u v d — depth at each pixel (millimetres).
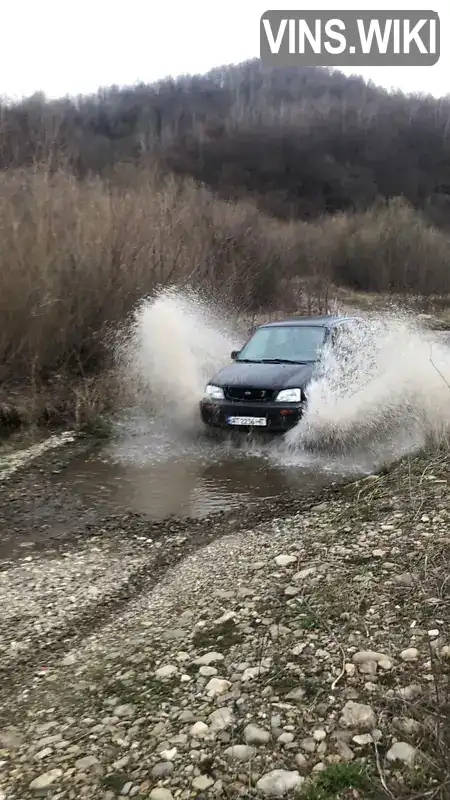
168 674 3021
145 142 61438
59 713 2822
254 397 7176
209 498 5625
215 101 100375
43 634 3500
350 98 104562
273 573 3979
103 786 2361
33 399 9008
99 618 3666
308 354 8031
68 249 10609
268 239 20859
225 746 2514
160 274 12125
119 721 2723
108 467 6691
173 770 2408
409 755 2350
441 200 70938
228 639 3277
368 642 3105
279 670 2967
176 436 7871
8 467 6746
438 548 3986
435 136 86500
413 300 29328
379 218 39344
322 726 2572
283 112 95062
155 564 4367
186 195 18609
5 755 2580
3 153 14070
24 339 9703
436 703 2570
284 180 70188
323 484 5855
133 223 12648
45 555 4562
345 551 4164
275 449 7078
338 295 28109
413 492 5090
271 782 2311
